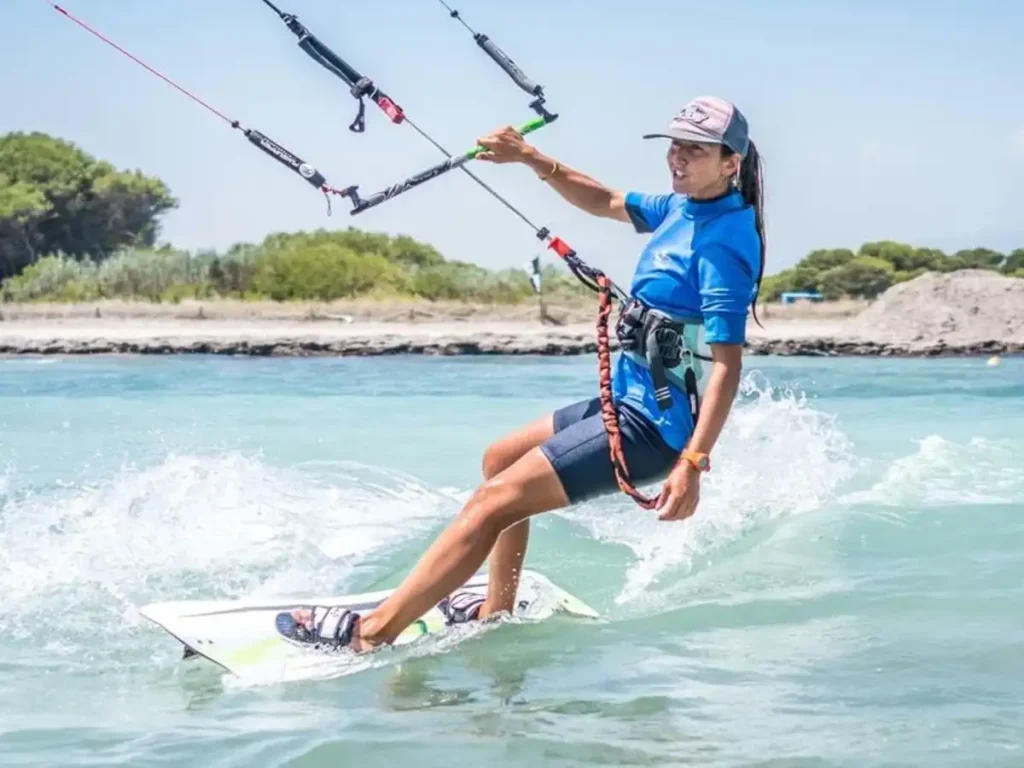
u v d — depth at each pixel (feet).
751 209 18.69
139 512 27.37
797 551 25.52
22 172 253.85
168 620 19.47
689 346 18.72
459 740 15.34
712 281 18.28
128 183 257.55
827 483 31.81
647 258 19.08
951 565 24.07
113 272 169.37
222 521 26.73
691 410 18.78
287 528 26.45
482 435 44.27
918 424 48.16
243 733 15.67
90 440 42.83
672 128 18.35
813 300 153.69
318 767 14.49
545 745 15.14
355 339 98.32
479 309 139.33
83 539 25.50
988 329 105.81
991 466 35.04
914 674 17.71
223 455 38.19
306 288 169.07
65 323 125.80
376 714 16.38
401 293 168.66
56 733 15.70
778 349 102.01
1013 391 64.90
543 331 112.57
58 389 64.28
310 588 23.06
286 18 21.22
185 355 95.96
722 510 29.07
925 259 217.36
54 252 254.68
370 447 40.81
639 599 22.41
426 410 53.62
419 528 27.55
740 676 17.80
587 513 29.22
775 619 20.80
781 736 15.38
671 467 18.98
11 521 26.86
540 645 19.48
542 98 21.21
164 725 16.02
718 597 22.33
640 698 16.90
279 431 45.60
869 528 27.25
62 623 20.75
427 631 20.13
